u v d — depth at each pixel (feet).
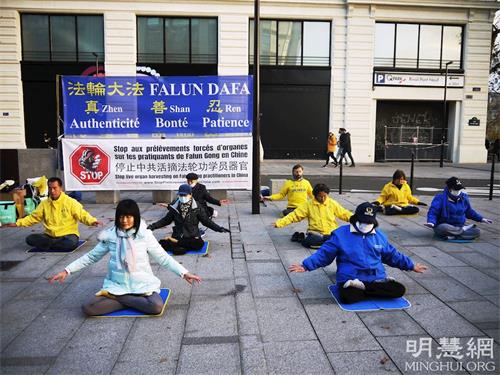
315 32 76.33
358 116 77.36
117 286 14.20
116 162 33.65
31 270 18.65
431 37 78.79
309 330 13.00
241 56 74.74
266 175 54.44
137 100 33.47
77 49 74.54
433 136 82.28
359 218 15.06
